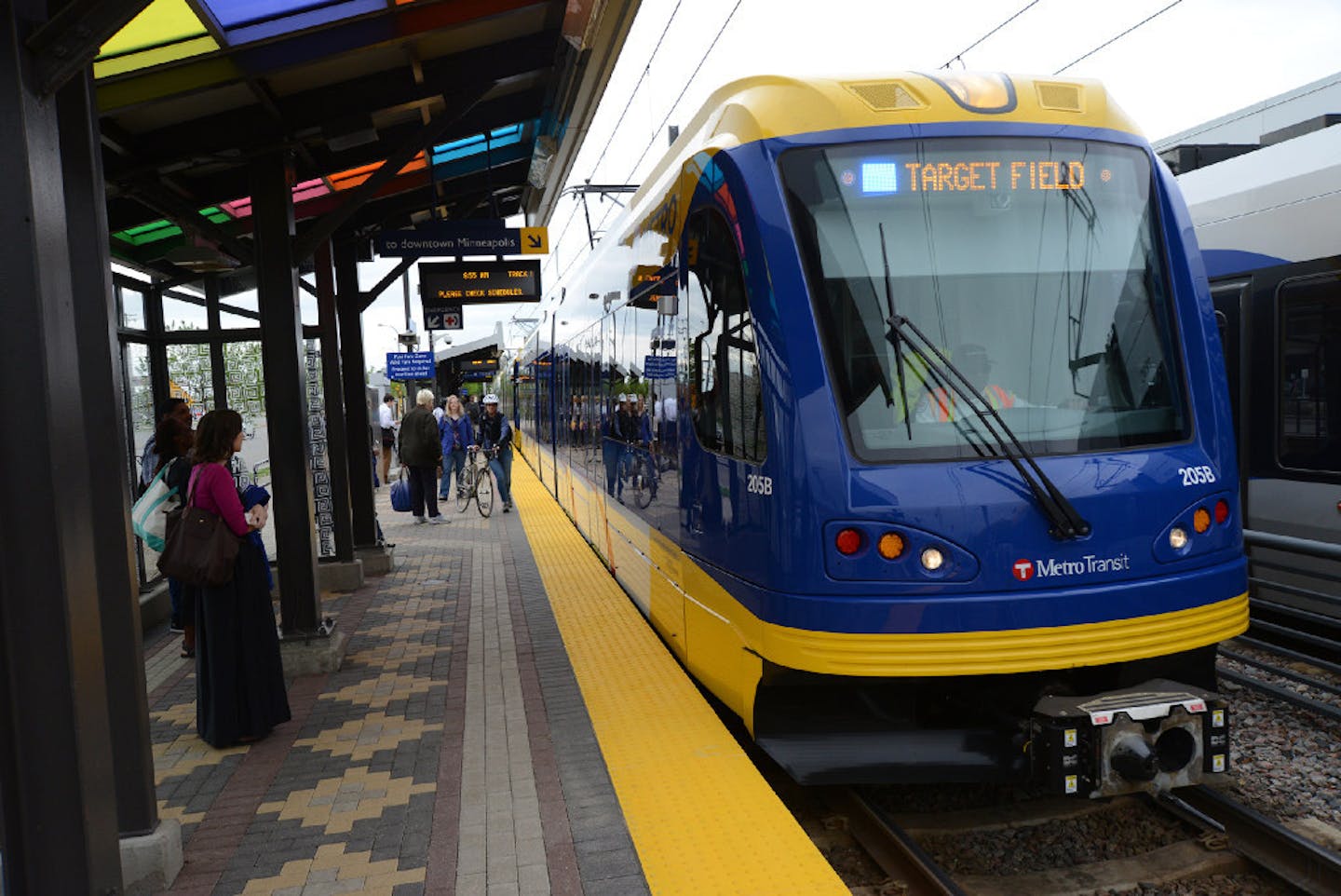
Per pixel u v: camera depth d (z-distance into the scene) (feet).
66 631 8.79
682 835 12.21
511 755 15.37
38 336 8.63
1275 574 23.65
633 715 16.69
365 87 21.27
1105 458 13.61
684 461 18.01
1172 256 14.88
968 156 14.49
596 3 19.13
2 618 8.73
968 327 13.97
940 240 14.24
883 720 14.61
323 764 15.99
